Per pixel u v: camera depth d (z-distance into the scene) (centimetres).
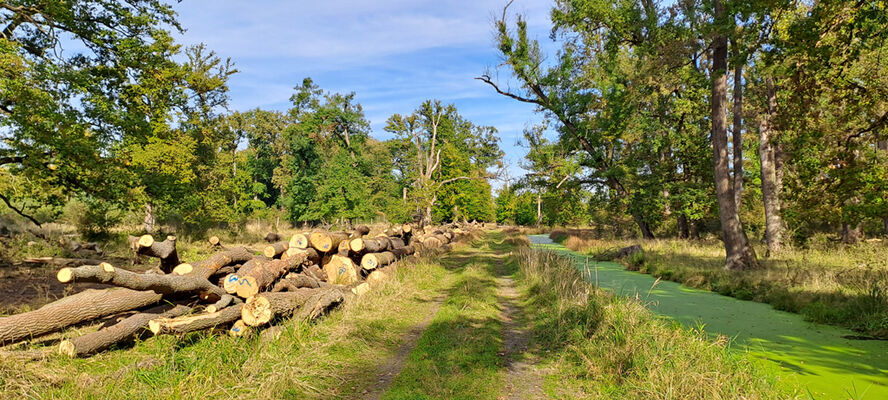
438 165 4431
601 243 2416
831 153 1069
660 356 489
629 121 2280
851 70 1075
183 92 1978
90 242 1513
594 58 2255
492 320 758
